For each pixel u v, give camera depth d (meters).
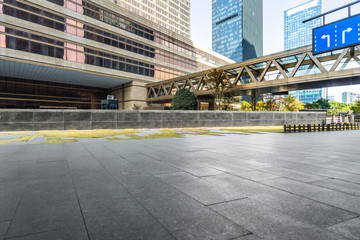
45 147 9.08
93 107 60.00
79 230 2.42
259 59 35.28
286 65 35.91
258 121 26.55
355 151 8.48
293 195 3.60
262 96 48.06
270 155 7.46
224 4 195.12
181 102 44.84
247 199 3.41
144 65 57.41
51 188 3.91
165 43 63.09
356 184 4.23
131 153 7.73
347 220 2.69
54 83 51.81
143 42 56.91
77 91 56.50
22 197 3.46
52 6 39.78
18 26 35.78
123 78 52.31
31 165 5.79
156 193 3.68
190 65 71.25
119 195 3.57
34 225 2.53
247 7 187.62
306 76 29.80
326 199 3.42
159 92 55.16
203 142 11.06
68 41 42.25
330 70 27.94
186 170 5.31
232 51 187.25
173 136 13.95
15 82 45.75
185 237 2.27
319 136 15.24
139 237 2.26
